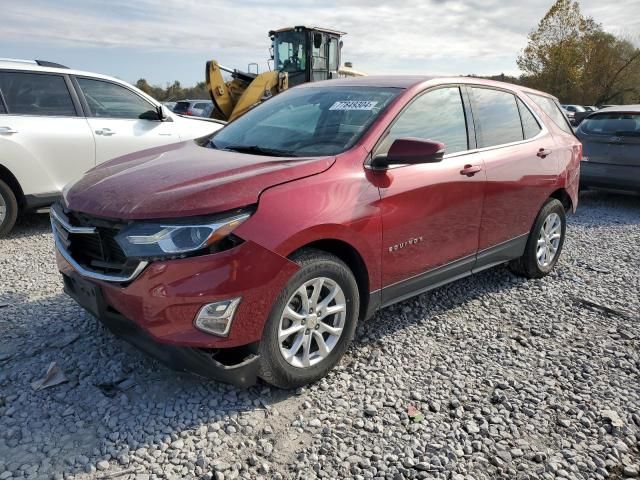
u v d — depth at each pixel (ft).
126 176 10.39
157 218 8.76
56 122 20.42
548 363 11.76
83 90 21.40
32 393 9.78
